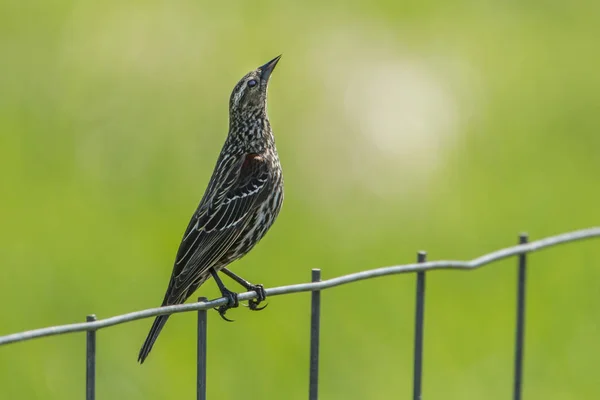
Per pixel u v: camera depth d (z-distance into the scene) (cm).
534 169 1844
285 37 2136
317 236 1579
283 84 2014
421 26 2295
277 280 1425
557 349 1348
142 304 1377
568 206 1712
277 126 1889
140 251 1486
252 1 2270
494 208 1711
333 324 1353
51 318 1345
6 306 1356
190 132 1816
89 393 584
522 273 809
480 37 2267
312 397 684
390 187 1766
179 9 2173
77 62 1964
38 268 1438
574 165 1862
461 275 1492
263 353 1289
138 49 2016
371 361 1292
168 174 1708
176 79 1958
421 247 1584
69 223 1548
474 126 1973
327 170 1794
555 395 1266
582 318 1409
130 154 1748
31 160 1714
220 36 2089
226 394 1230
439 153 1889
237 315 1333
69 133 1788
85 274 1430
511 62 2192
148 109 1862
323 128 1897
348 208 1688
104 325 586
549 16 2378
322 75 2045
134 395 1230
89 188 1653
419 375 734
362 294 1424
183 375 1259
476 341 1355
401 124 1942
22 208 1584
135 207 1606
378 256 1538
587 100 2066
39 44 2014
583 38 2297
